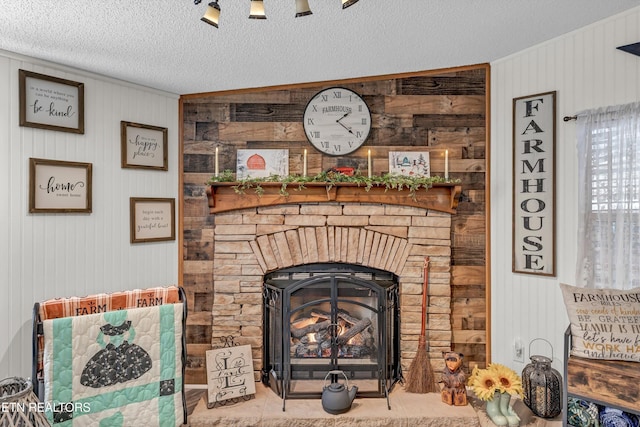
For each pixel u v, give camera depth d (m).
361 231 2.68
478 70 2.74
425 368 2.54
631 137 2.03
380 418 2.24
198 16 1.87
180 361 2.25
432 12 1.96
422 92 2.75
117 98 2.58
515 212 2.56
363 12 1.93
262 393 2.54
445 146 2.74
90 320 2.00
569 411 1.96
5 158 2.13
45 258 2.28
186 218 2.82
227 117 2.81
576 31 2.27
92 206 2.46
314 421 2.25
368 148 2.76
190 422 2.27
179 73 2.53
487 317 2.71
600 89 2.19
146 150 2.70
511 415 2.19
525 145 2.51
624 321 1.85
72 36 2.03
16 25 1.90
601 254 2.14
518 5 1.95
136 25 1.94
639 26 2.04
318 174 2.69
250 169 2.79
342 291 2.54
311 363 2.49
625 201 2.05
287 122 2.80
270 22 1.97
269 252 2.70
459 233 2.72
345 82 2.77
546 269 2.42
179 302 2.34
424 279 2.64
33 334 1.88
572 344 1.94
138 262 2.66
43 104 2.26
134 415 2.10
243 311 2.70
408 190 2.65
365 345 2.51
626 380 1.76
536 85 2.46
